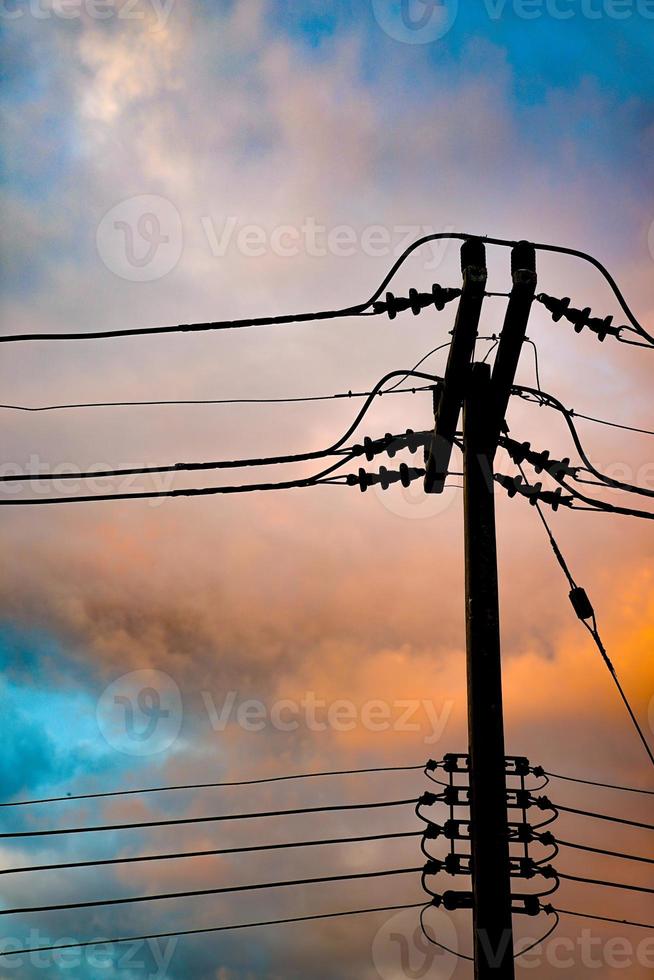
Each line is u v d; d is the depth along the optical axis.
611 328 11.61
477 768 10.34
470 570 11.06
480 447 11.39
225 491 12.31
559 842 12.64
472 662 10.71
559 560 12.67
